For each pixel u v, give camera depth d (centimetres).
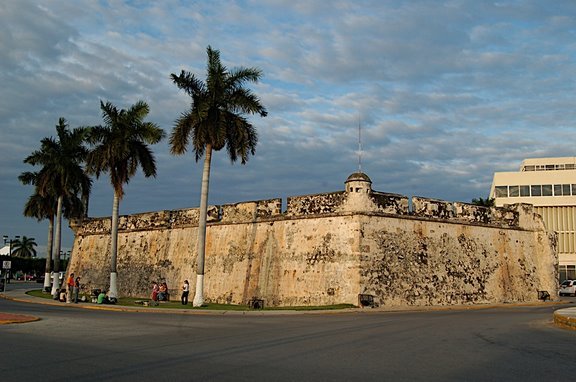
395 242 3216
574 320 1691
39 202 5128
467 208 3609
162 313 2714
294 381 882
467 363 1062
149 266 4188
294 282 3266
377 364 1050
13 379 899
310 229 3297
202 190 3159
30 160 4481
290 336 1545
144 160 3753
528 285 3778
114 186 3675
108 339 1463
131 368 999
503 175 7512
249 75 3216
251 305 3167
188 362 1070
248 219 3634
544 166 8119
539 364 1050
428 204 3422
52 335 1549
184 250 3984
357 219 3116
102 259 4631
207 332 1667
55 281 4403
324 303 3105
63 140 4509
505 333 1597
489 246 3653
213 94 3188
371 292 3045
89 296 4025
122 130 3684
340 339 1462
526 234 3897
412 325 1892
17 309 2781
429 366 1027
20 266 10025
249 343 1377
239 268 3578
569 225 7162
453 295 3359
